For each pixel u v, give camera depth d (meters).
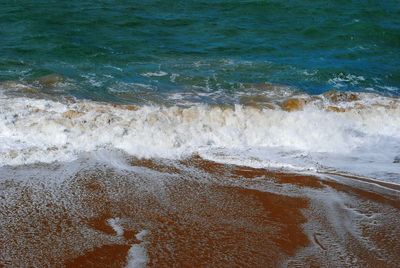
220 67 13.91
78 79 12.56
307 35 17.06
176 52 14.94
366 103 11.41
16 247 6.88
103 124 9.82
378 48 16.22
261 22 18.11
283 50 15.62
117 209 7.76
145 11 18.67
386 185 8.63
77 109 10.46
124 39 15.75
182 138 9.67
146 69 13.49
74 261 6.68
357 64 14.75
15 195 7.95
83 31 16.19
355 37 16.97
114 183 8.38
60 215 7.56
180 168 8.90
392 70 14.41
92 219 7.51
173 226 7.42
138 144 9.45
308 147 9.70
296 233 7.35
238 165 9.06
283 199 8.15
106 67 13.52
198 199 8.07
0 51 14.16
